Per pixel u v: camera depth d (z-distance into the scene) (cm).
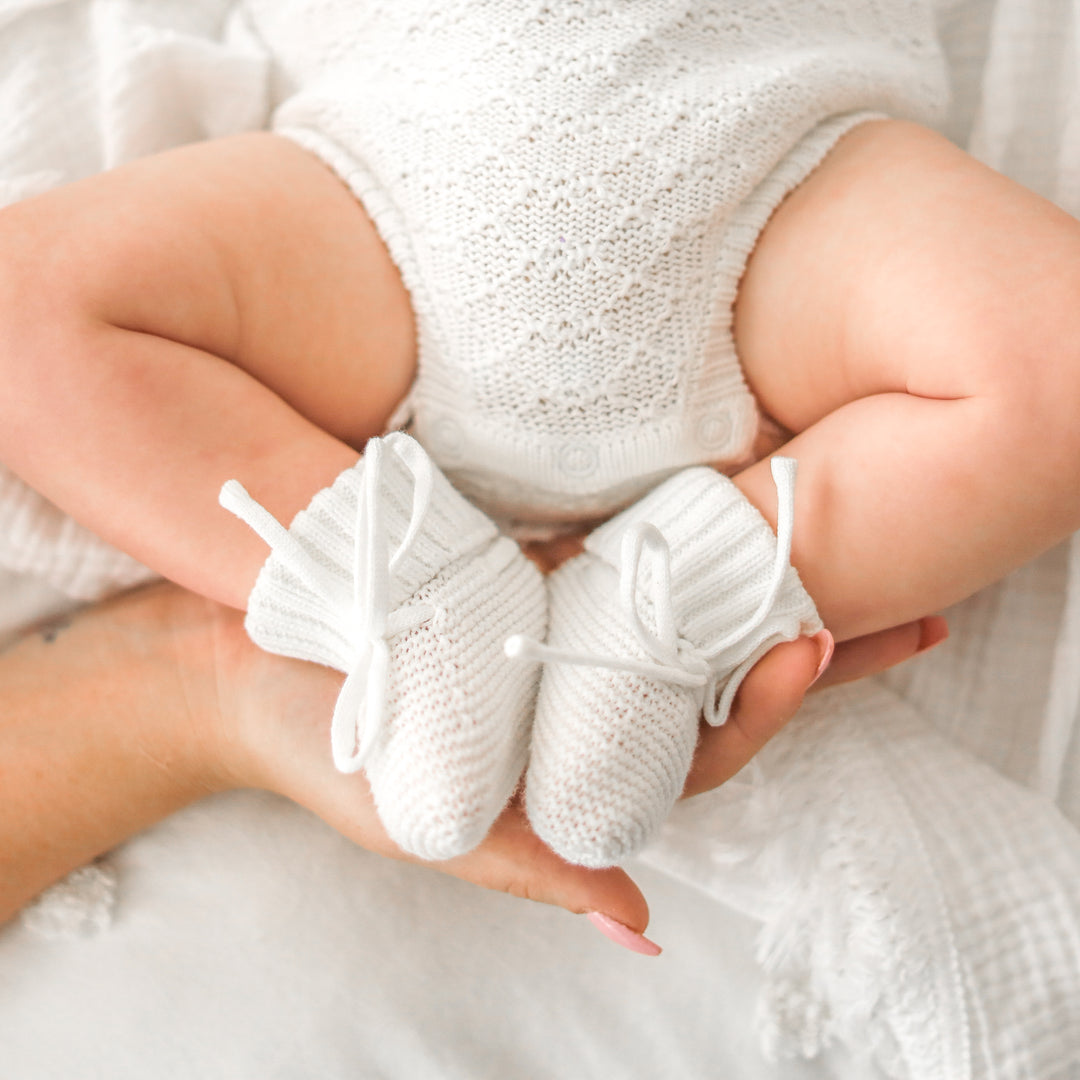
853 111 53
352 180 51
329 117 52
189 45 55
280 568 46
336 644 46
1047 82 58
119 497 47
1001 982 51
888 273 49
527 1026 52
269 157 51
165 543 48
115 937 52
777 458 47
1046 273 48
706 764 49
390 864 54
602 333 50
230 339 49
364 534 46
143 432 47
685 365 51
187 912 53
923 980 51
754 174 50
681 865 53
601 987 52
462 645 46
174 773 52
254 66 55
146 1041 51
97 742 51
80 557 52
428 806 44
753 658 48
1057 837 53
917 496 48
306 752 49
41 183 53
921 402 48
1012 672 56
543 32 50
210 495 47
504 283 50
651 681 46
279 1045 51
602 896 47
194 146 51
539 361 50
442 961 52
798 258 51
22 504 51
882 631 53
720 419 52
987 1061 50
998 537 48
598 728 46
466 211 50
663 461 51
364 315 51
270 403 49
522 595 48
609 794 45
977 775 54
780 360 52
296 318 50
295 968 52
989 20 59
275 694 50
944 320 48
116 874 53
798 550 48
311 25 54
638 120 50
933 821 53
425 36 51
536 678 48
